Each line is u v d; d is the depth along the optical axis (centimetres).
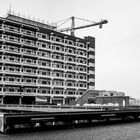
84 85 8069
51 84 7075
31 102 6569
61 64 7425
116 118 3038
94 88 8381
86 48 8275
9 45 6216
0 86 5934
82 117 2531
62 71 7400
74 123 2502
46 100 6875
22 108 4603
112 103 5531
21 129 2119
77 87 7775
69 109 3838
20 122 2053
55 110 3909
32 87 6600
